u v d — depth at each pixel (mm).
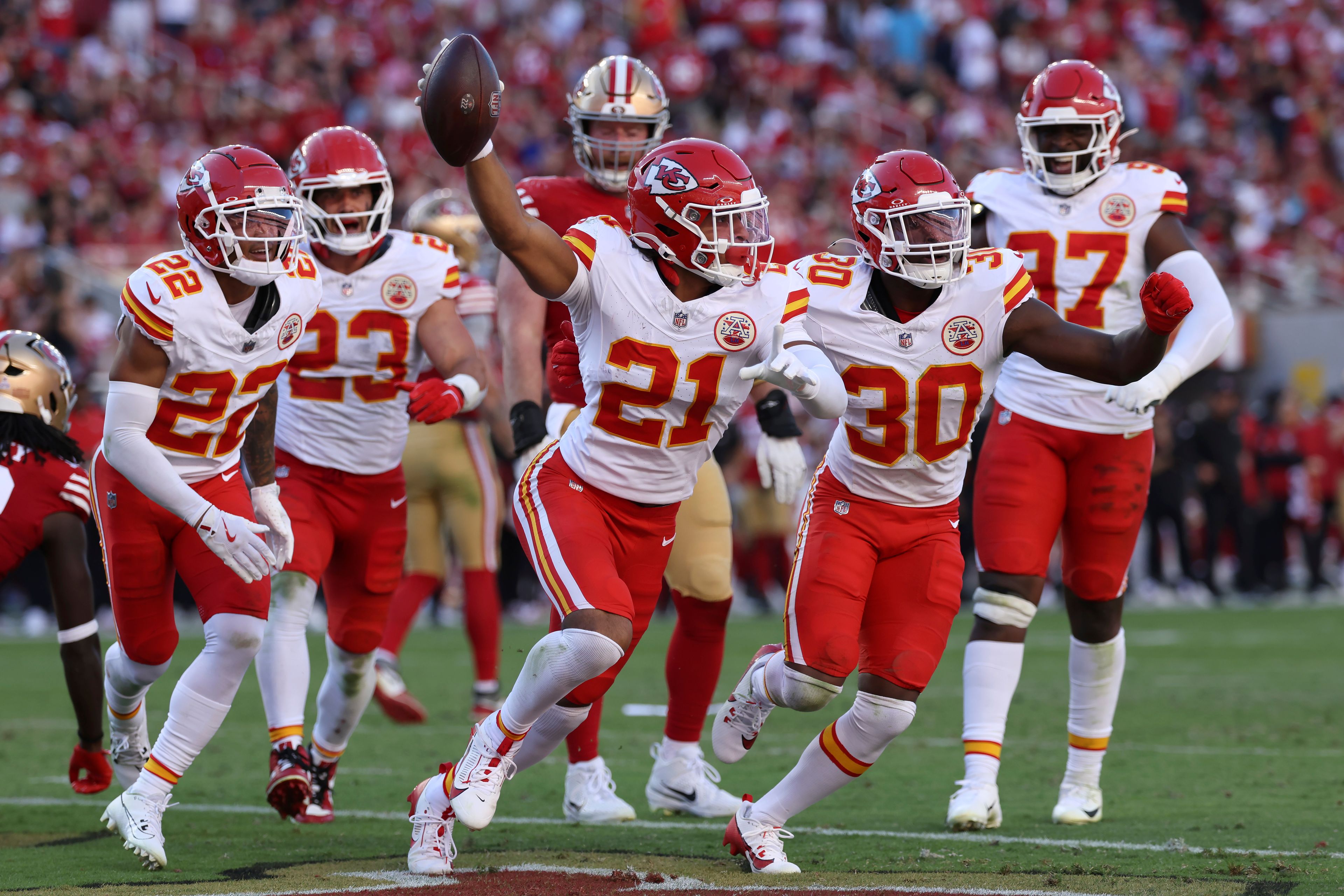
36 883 12664
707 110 72312
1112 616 16125
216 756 21438
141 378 13469
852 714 13391
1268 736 22109
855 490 13906
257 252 13508
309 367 16531
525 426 15828
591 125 17125
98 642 16281
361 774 19469
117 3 71125
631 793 18203
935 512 13984
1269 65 77062
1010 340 13586
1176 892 11820
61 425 16422
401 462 17125
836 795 17594
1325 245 71312
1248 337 65000
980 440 46281
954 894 11812
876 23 78000
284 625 16109
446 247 17094
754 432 48188
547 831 15703
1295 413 52969
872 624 13750
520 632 40219
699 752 17047
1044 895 11758
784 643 13859
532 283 12672
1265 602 51312
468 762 12906
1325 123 76375
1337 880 12273
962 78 76688
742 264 12742
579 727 16188
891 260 13336
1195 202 70125
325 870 13250
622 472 13250
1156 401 13508
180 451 14156
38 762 20750
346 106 67500
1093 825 15484
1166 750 20781
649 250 12859
